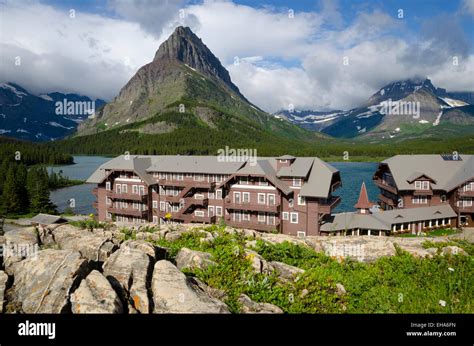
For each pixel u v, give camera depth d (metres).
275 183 51.88
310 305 13.91
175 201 60.34
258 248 20.11
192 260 16.20
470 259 19.88
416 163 68.19
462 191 60.75
